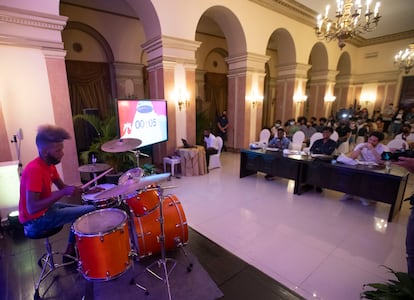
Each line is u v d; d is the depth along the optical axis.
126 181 1.67
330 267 2.12
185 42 4.68
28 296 1.78
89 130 5.11
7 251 2.33
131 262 1.76
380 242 2.51
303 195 3.86
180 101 4.93
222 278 1.97
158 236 2.00
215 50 9.39
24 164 3.25
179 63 4.77
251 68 6.32
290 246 2.44
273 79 11.83
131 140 2.48
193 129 5.32
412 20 8.27
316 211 3.26
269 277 1.99
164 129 4.36
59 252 2.23
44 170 1.76
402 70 10.45
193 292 1.81
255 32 6.20
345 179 3.38
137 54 7.04
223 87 10.01
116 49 6.60
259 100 6.86
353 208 3.36
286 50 7.73
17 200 2.74
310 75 9.92
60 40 3.27
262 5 6.20
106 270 1.56
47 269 2.06
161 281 1.92
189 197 3.75
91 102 6.52
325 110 9.88
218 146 5.58
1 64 2.93
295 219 3.02
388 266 2.13
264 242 2.51
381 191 3.02
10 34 2.89
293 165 3.90
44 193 1.76
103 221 1.67
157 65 4.66
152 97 5.09
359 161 3.44
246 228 2.79
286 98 8.14
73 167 3.65
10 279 1.96
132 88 7.11
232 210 3.28
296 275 2.02
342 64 11.48
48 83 3.27
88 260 1.54
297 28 7.43
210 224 2.89
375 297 1.31
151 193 2.01
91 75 6.44
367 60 11.33
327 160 3.58
